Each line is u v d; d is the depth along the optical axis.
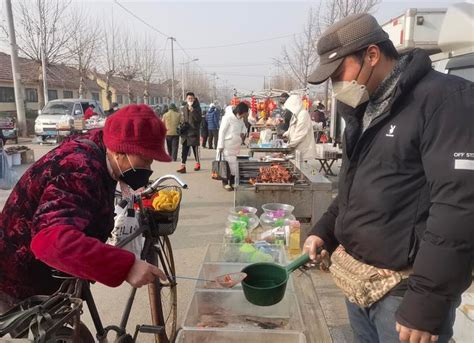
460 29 3.62
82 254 1.31
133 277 1.37
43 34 22.50
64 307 1.50
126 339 1.98
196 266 4.07
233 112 7.27
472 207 1.16
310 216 4.18
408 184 1.37
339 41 1.43
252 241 3.11
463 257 1.18
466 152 1.19
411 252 1.38
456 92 1.27
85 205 1.45
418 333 1.23
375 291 1.46
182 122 9.17
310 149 6.88
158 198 2.53
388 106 1.38
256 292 1.71
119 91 42.84
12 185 7.23
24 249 1.57
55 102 17.19
